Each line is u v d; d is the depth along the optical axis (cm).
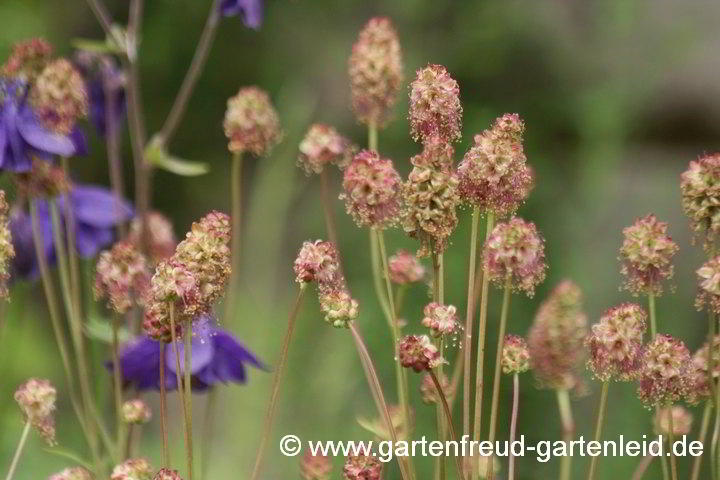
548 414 121
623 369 56
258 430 103
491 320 139
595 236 170
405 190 56
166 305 55
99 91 74
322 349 117
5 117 62
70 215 65
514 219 55
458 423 92
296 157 122
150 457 102
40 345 129
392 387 128
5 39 169
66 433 96
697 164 57
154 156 73
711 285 57
